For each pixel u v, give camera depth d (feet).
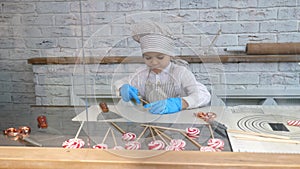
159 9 3.30
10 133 2.09
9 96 3.44
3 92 3.46
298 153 1.64
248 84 2.96
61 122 2.33
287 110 2.54
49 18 3.94
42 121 2.37
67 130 2.13
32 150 1.72
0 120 2.48
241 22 3.41
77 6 3.52
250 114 2.42
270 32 3.35
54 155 1.63
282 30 3.39
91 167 1.56
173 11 3.35
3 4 4.21
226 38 3.34
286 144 1.83
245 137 1.94
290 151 1.69
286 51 3.10
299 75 3.00
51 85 3.42
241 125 2.15
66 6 3.70
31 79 3.63
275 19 3.40
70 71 3.49
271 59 3.03
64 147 1.77
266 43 3.20
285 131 2.06
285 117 2.36
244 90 2.87
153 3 3.27
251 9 3.36
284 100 2.77
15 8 4.16
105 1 3.20
